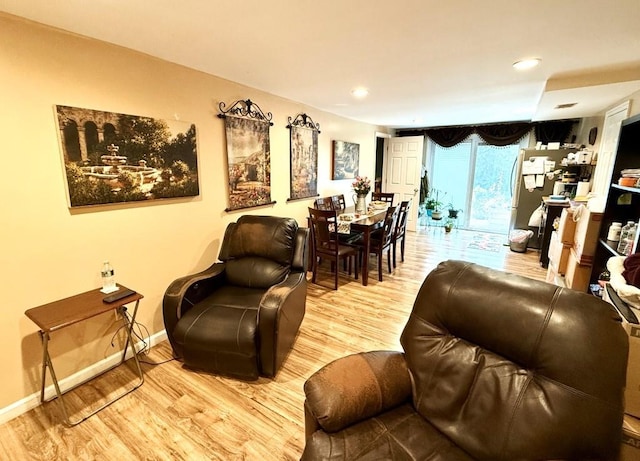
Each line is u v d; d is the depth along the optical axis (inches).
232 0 57.1
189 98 97.9
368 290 140.9
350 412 45.3
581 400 37.2
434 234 252.1
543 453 38.0
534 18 63.9
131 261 87.9
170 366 87.0
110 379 81.6
